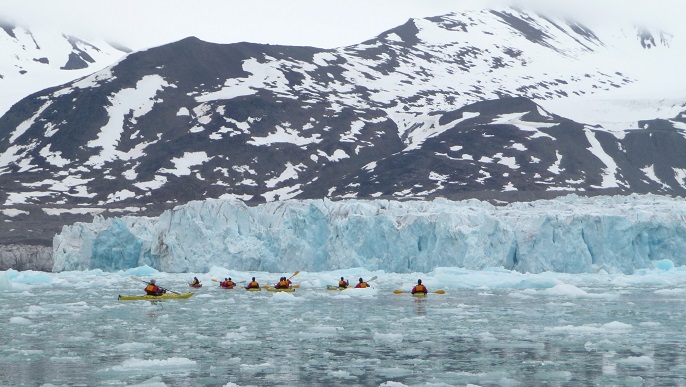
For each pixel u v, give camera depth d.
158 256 91.94
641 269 77.44
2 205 156.62
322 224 89.06
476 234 79.62
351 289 60.06
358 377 25.83
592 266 77.12
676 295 57.06
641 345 32.06
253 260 89.19
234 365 27.95
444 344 32.78
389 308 48.50
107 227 97.81
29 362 28.66
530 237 78.50
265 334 36.09
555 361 28.59
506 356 29.73
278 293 56.06
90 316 44.25
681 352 30.27
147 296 56.62
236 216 93.62
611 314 43.91
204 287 69.81
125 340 34.19
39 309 47.75
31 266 111.56
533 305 49.78
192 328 38.56
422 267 82.06
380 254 84.00
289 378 25.70
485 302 52.47
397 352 30.78
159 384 24.34
